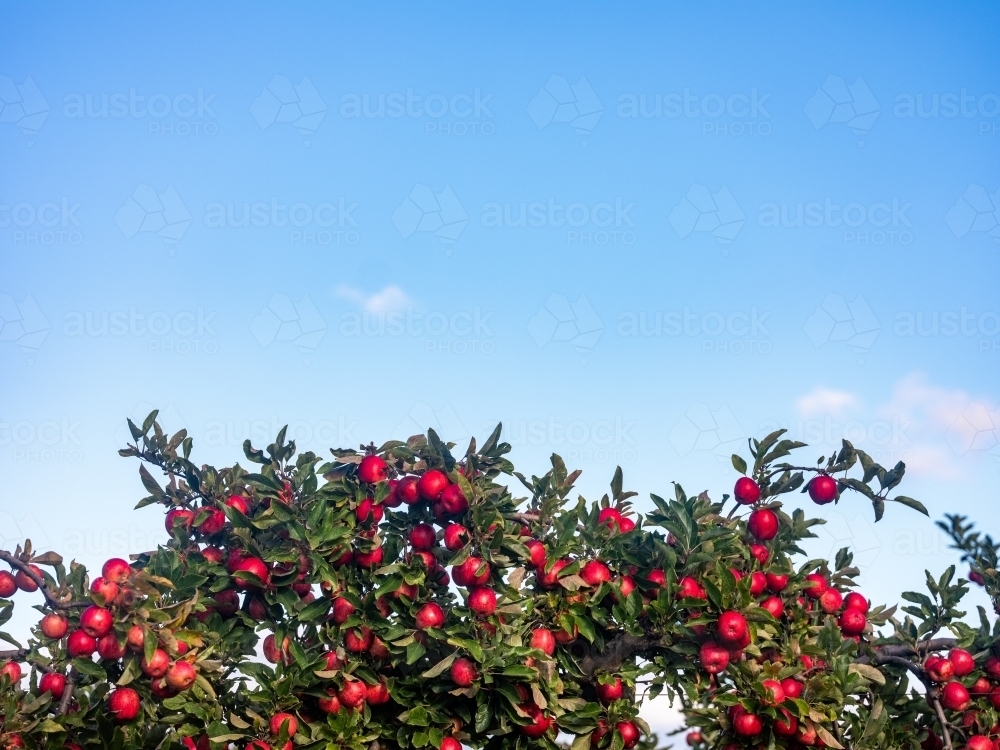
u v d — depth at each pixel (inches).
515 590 259.8
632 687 271.1
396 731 255.3
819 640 265.7
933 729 285.9
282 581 262.4
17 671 250.5
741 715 243.1
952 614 283.3
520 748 248.7
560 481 286.5
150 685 248.5
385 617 261.7
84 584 253.3
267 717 245.3
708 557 260.5
